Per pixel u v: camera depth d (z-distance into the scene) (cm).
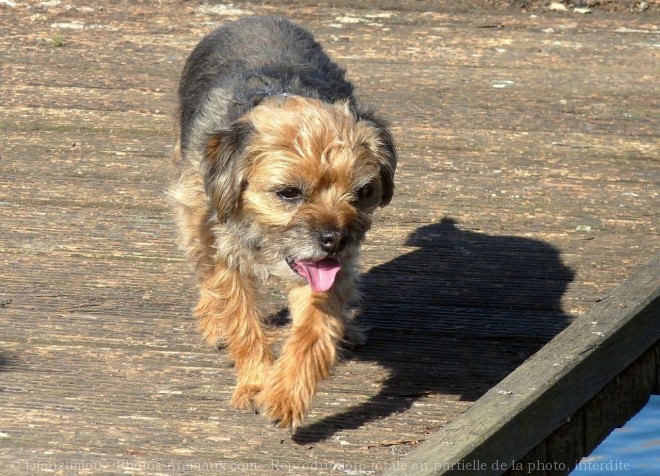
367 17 1861
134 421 776
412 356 904
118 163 1295
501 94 1538
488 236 1138
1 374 840
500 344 927
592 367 815
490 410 720
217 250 859
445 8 1908
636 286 924
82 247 1089
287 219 801
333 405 813
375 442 757
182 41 1742
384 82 1569
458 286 1034
